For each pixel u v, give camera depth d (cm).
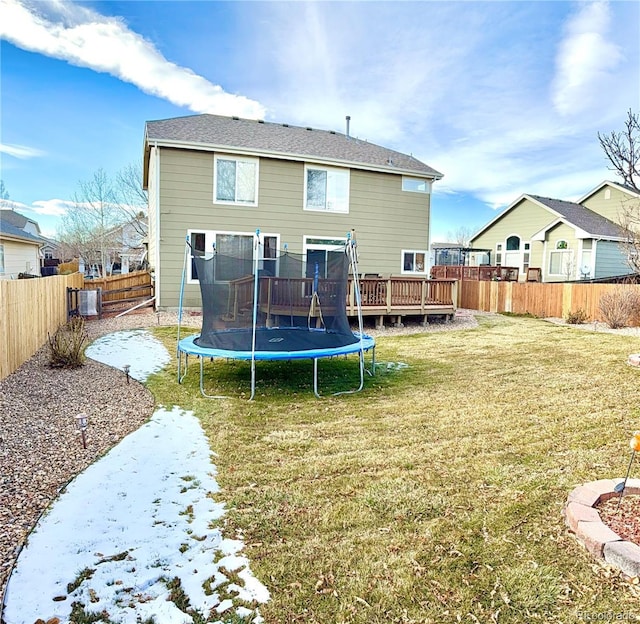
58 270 2812
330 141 1599
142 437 427
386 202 1528
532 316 1399
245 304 689
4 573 234
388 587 221
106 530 275
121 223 3192
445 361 770
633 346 834
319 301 749
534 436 413
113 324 1137
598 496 283
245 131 1469
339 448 399
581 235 1897
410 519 280
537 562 235
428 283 1212
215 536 269
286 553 251
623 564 225
